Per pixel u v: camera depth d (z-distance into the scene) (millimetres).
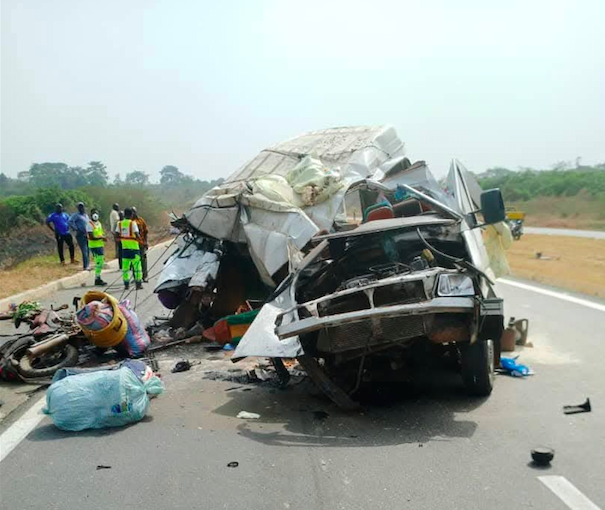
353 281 6324
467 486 4328
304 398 6570
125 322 8312
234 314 9516
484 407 6082
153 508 4105
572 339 8922
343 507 4074
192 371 7727
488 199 6723
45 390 7090
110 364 8055
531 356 8031
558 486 4293
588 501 4070
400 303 5863
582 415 5770
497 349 6664
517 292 13648
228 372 7617
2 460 5016
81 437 5488
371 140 11930
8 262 21562
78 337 8289
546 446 5035
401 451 5023
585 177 54594
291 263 7551
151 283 16766
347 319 5438
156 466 4793
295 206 9375
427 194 8711
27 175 81812
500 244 9898
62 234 20062
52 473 4715
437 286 5676
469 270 5957
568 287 14180
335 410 6164
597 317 10531
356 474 4586
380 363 6570
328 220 9312
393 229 6426
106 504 4176
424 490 4285
